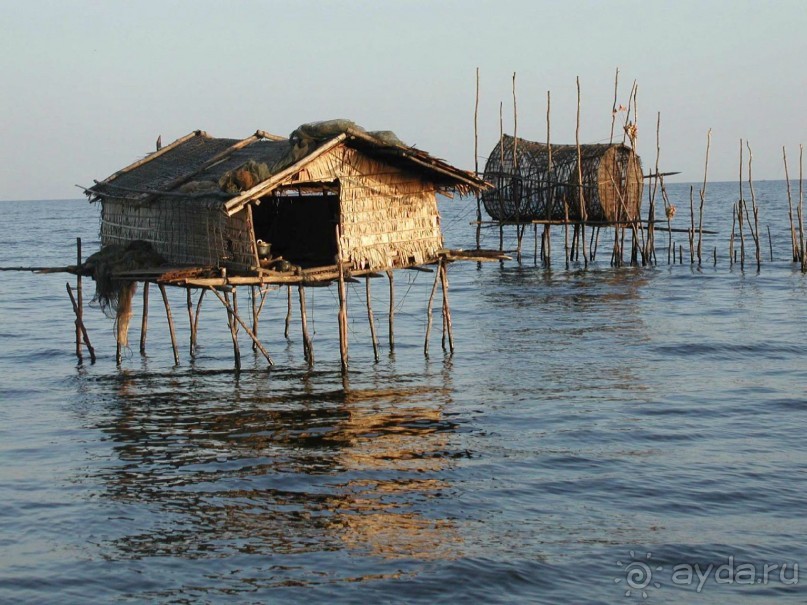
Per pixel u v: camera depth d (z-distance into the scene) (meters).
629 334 36.00
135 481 19.09
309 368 29.77
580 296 47.25
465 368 29.89
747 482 18.66
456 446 21.31
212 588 14.30
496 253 29.75
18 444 21.92
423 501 17.80
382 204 27.33
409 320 41.12
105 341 36.28
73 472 19.75
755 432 22.25
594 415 23.92
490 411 24.41
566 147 55.72
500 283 53.94
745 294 46.88
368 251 27.08
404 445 21.42
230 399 25.92
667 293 47.72
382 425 23.11
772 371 29.22
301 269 26.08
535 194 55.31
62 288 56.44
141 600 13.95
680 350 32.59
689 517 16.92
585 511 17.25
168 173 30.22
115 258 28.48
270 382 27.98
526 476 19.16
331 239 31.44
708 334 35.66
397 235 27.73
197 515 17.19
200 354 32.94
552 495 18.08
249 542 15.95
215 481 19.02
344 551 15.53
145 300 32.94
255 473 19.48
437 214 28.64
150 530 16.52
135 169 32.88
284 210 33.09
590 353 32.31
